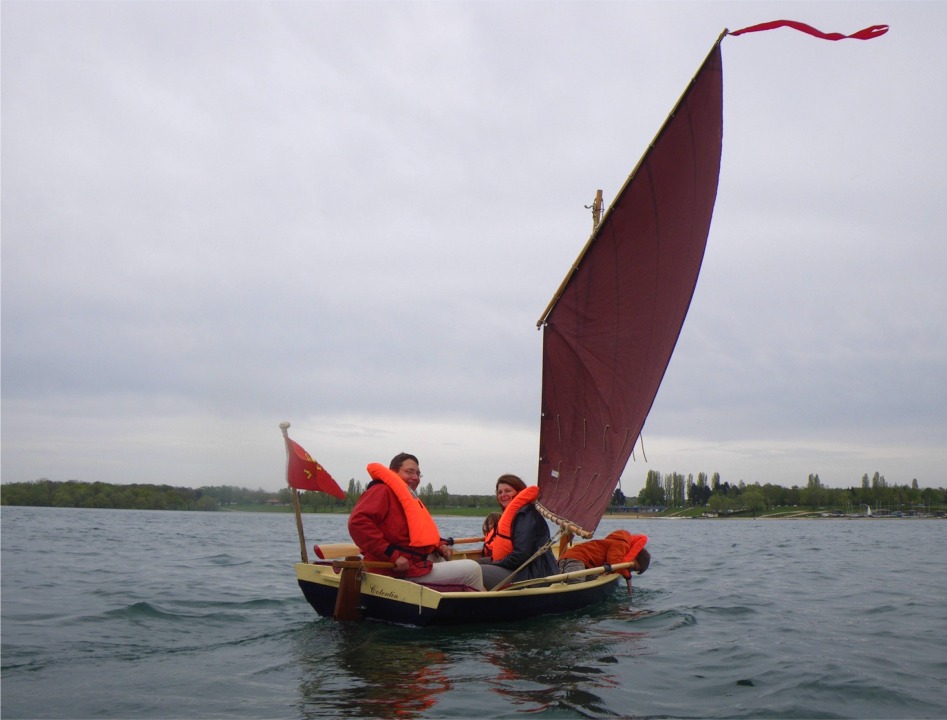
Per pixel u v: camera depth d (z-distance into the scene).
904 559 16.89
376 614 7.16
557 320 9.86
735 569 13.95
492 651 6.09
